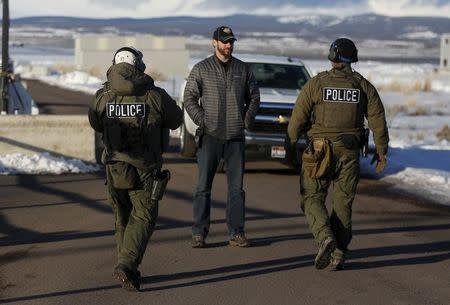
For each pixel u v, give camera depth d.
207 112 13.44
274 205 17.84
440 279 11.91
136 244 10.88
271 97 22.36
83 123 22.88
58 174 21.58
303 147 20.78
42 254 13.13
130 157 10.84
